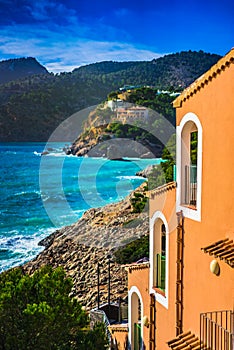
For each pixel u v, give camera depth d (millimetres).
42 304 15930
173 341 12648
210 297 11562
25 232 64250
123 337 20266
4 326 16078
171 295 14250
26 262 53531
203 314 11352
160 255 16062
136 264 18156
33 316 15586
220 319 10914
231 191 10734
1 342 15805
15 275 18969
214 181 11484
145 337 16844
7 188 90250
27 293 17156
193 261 12664
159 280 16016
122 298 37281
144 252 33844
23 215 71875
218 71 11117
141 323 17422
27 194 85688
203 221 12086
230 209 10789
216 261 11094
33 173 106438
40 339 15750
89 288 42438
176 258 13648
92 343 16734
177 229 13516
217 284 11180
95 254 47219
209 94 11633
